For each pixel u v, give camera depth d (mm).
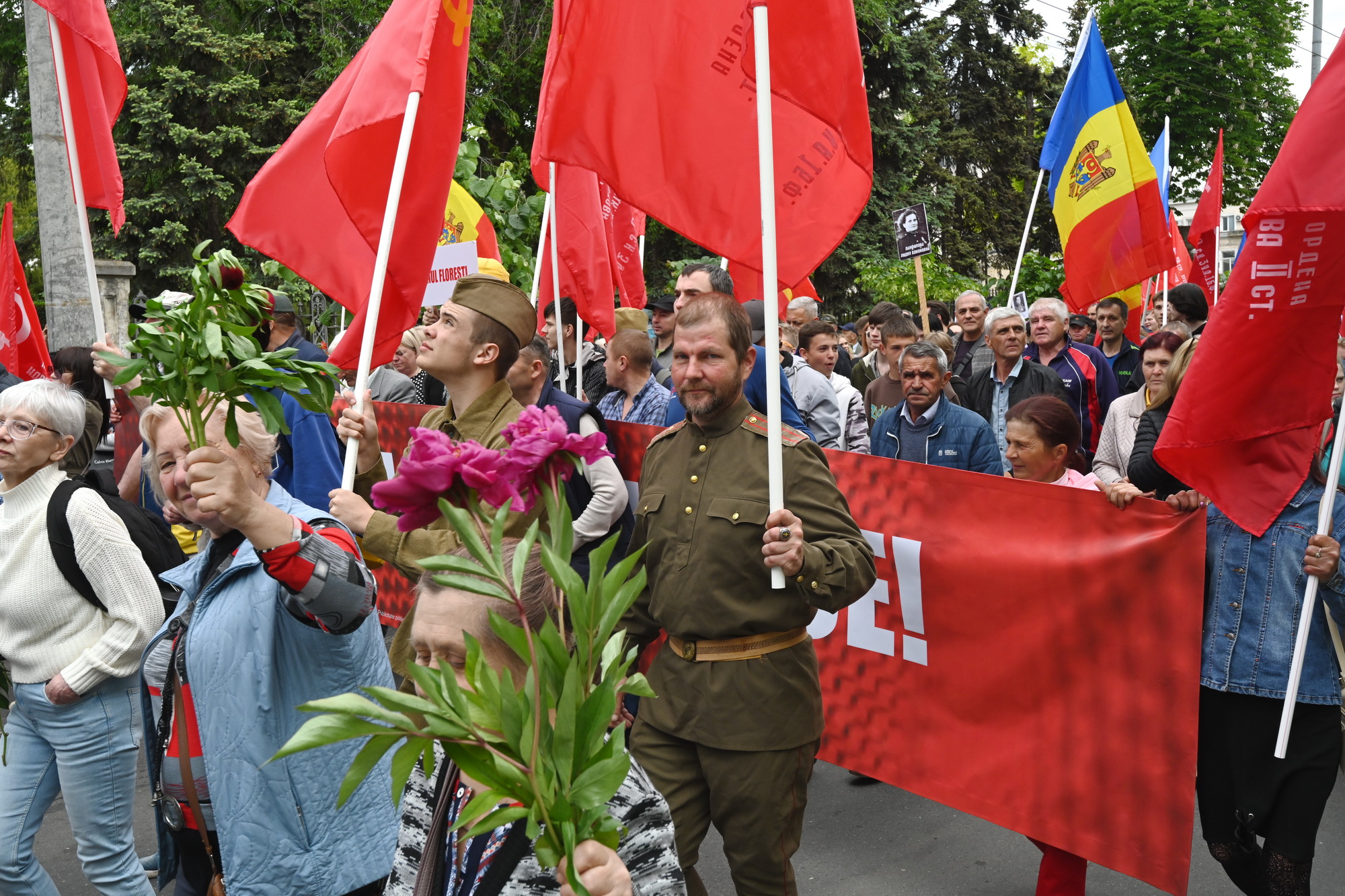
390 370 7043
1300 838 3229
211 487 2080
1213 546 3410
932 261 21516
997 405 7051
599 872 1321
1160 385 5398
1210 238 10281
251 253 23688
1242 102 31500
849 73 3268
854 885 4191
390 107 3398
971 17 39812
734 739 2959
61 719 3285
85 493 3289
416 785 1790
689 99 3643
